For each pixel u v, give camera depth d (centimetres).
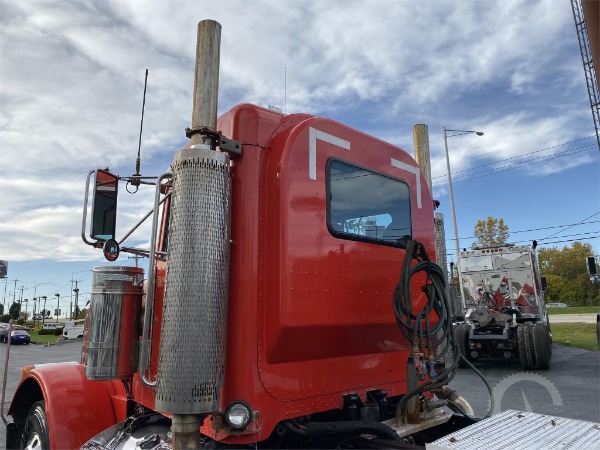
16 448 370
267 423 233
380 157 314
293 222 246
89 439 308
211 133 224
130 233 308
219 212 216
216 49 233
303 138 260
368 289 283
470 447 197
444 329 287
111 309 270
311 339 250
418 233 336
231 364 226
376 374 299
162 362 201
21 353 2586
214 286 209
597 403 758
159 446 255
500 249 1419
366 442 257
